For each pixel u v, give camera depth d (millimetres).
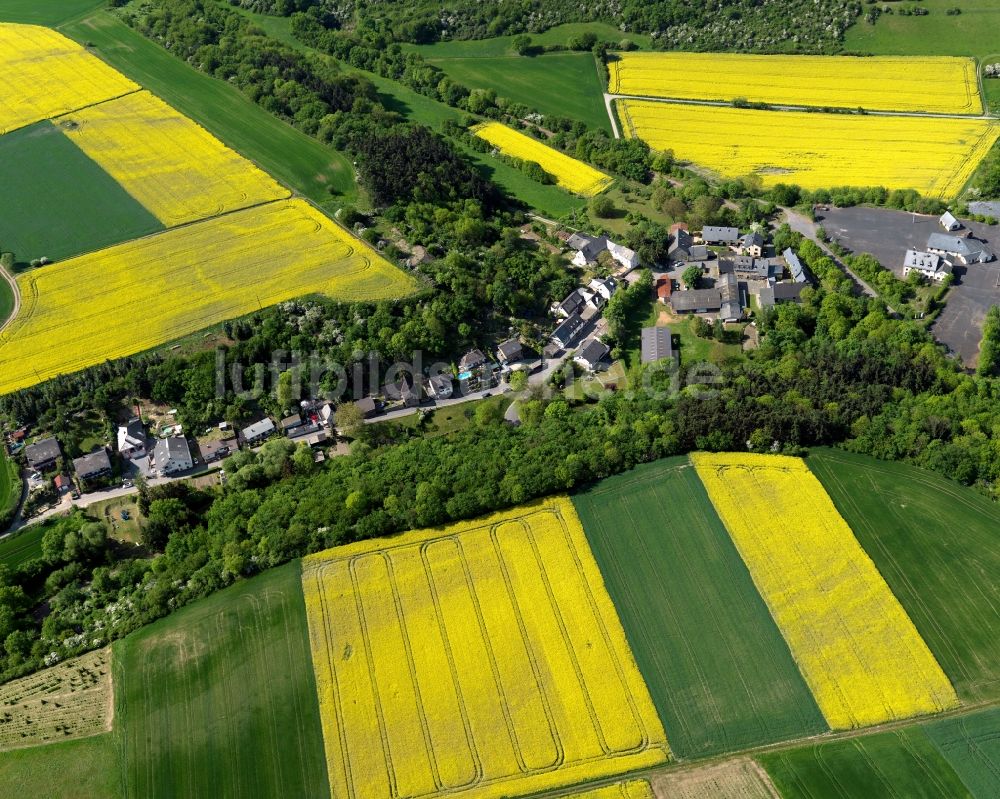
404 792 103750
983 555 127250
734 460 142250
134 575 130875
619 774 104812
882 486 137750
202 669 116500
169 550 132875
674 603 122312
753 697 111688
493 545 129750
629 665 115062
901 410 146750
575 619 120375
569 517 133500
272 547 129000
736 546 129250
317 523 131625
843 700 111062
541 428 150500
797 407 146500
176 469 148875
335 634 119438
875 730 108312
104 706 113562
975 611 120375
